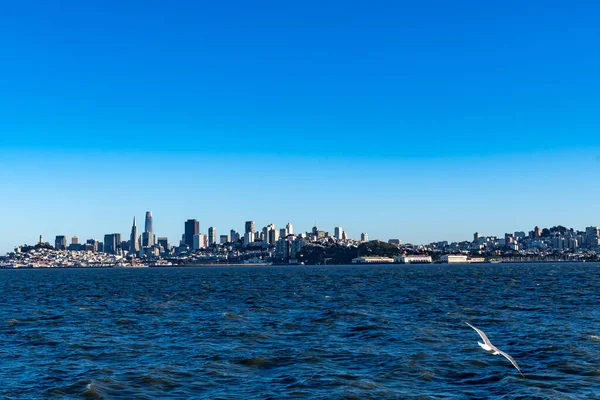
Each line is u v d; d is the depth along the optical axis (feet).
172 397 109.50
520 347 150.82
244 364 135.03
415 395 107.76
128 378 122.83
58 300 334.65
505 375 121.60
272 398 107.04
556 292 338.95
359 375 122.83
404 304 271.28
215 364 134.72
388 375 122.62
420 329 181.68
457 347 151.64
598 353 140.26
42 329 195.93
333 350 149.59
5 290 459.32
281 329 187.62
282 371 127.65
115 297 351.67
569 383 114.83
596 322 194.90
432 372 124.67
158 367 132.16
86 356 146.51
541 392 108.47
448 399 105.60
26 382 120.67
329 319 210.79
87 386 115.96
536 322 196.85
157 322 211.00
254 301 301.02
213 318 220.64
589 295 311.47
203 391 112.98
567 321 198.49
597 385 113.29
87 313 247.70
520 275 647.97
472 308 246.27
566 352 141.79
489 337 167.22
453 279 558.15
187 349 154.30
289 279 625.82
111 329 193.88
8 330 194.49
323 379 119.44
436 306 258.16
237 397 108.47
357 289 401.70
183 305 282.56
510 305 255.70
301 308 256.93
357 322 201.77
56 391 113.60
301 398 106.63
